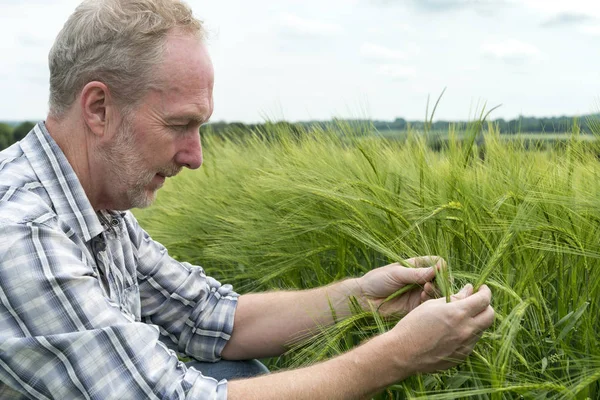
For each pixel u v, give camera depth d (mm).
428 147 2932
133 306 2344
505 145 2840
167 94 1954
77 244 1982
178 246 3916
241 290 3600
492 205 2502
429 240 2502
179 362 1933
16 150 2049
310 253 2865
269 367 3178
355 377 1883
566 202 2264
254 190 3580
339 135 3463
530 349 2109
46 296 1779
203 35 2057
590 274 2221
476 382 1961
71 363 1776
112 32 1916
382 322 2291
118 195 2084
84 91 1954
